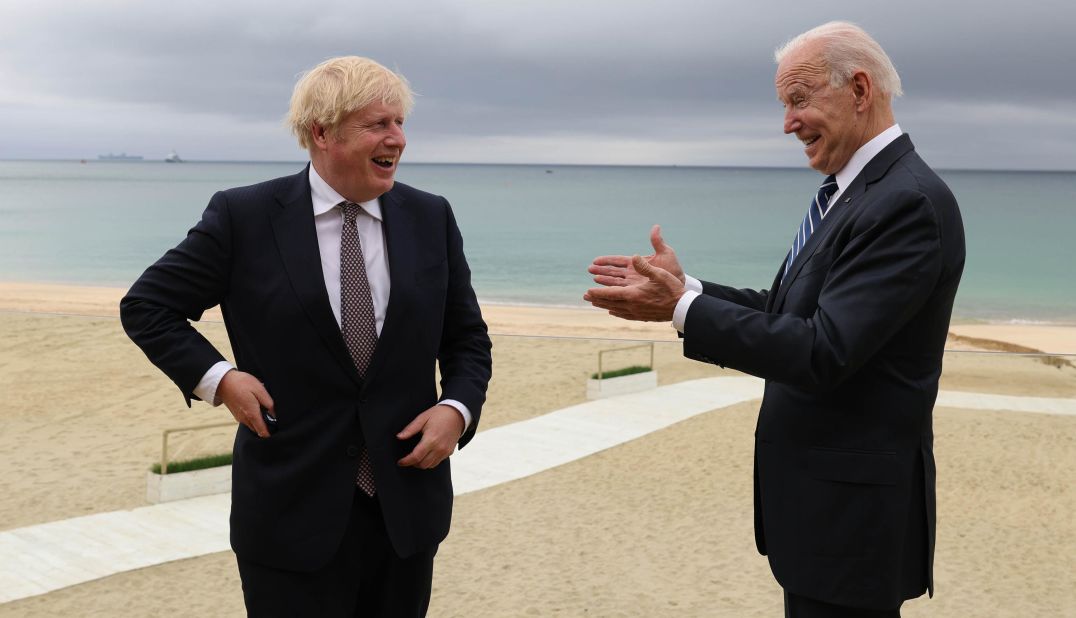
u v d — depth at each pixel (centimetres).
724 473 895
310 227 271
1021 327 2919
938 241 246
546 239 6112
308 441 267
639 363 1636
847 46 263
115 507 784
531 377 1491
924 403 264
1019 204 10550
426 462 272
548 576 613
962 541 700
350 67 259
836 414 264
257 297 269
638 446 1002
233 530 276
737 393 1312
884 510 260
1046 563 649
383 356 271
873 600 261
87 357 1636
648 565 637
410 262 279
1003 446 1020
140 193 11875
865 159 268
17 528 702
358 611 294
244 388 259
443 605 561
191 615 534
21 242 5475
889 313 241
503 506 781
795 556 270
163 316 266
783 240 6097
